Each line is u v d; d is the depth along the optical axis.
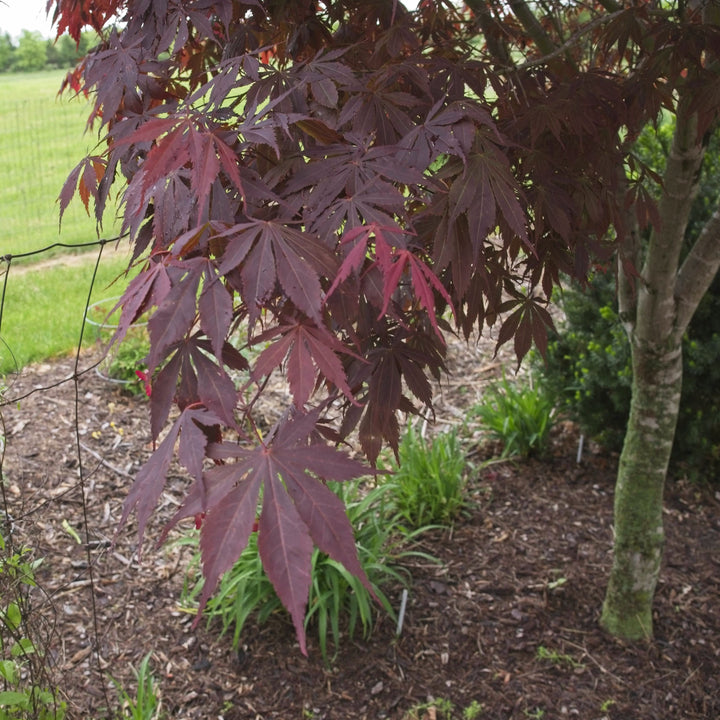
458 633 2.76
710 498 3.52
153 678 2.56
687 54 1.54
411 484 3.38
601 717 2.40
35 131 12.43
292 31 1.71
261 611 2.73
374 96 1.30
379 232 0.98
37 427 4.00
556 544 3.23
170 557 3.13
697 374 3.39
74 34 1.81
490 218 1.17
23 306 5.57
